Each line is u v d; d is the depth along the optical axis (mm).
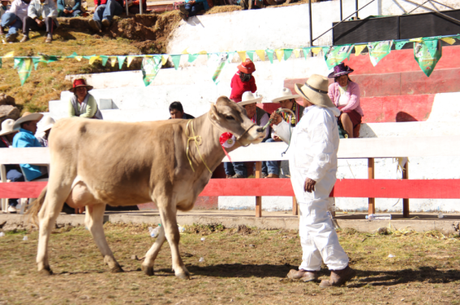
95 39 15383
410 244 6641
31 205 5828
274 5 14883
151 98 11734
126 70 14219
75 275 5422
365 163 9305
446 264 5703
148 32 15703
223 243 7113
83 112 9391
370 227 7363
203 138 5344
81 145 5508
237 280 5215
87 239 7469
